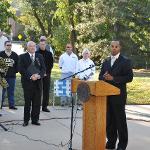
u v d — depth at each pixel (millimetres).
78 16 30578
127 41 27328
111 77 7508
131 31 27203
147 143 8695
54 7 34156
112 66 7762
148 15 26781
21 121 10477
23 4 34625
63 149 8016
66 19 31266
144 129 9992
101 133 6855
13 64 11766
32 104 10094
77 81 7137
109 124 7941
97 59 28156
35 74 9844
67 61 12430
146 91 16375
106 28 27016
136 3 26531
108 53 26422
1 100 11688
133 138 9070
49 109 12273
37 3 34094
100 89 6727
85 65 12062
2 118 10773
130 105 13625
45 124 10227
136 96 15227
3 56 11703
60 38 31859
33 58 10016
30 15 35812
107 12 26125
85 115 6977
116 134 8008
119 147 7785
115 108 7680
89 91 6762
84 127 7004
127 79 7633
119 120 7699
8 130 9469
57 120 10750
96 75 19094
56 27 33719
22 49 36375
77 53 30281
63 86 12422
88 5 27312
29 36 36125
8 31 18922
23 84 9953
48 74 11664
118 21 26906
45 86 11703
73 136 9062
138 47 28312
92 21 27328
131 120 11070
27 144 8312
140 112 12375
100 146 6871
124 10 26062
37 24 36031
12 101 12000
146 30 27547
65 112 11875
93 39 28219
